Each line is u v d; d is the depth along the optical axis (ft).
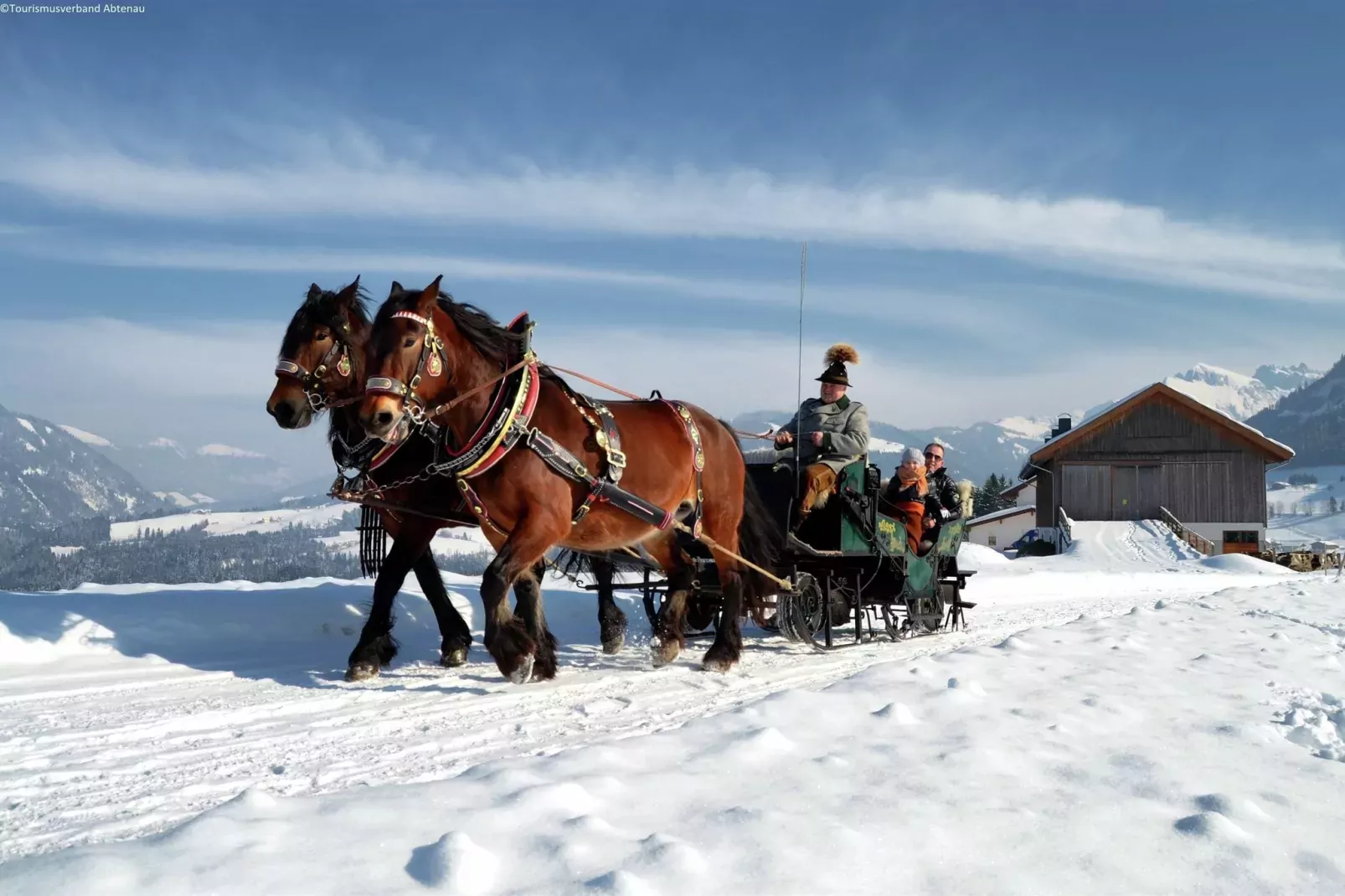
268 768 15.46
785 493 31.99
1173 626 31.30
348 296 25.86
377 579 25.04
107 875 8.58
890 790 12.65
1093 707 17.90
